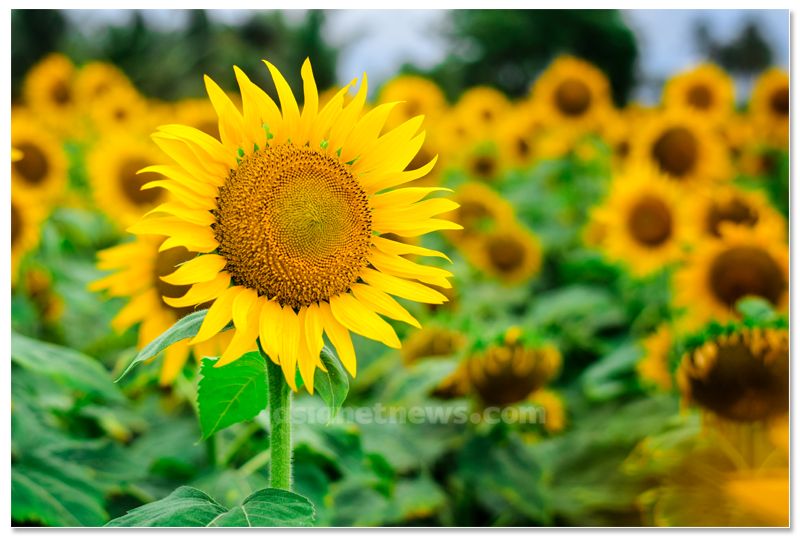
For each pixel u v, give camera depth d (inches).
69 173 115.2
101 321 83.7
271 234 50.4
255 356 53.0
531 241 105.2
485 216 107.7
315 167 51.3
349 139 52.3
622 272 97.5
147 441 69.2
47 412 65.4
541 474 72.5
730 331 70.6
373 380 77.4
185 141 49.9
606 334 97.5
